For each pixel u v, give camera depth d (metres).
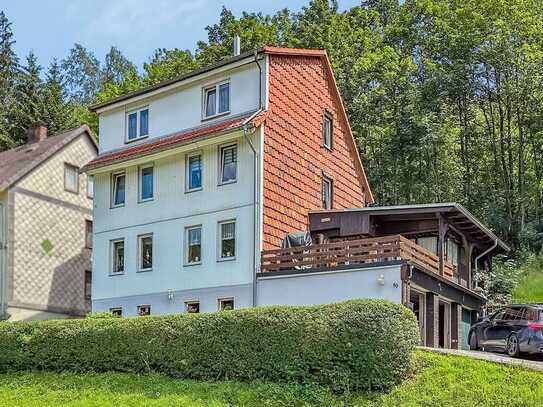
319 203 31.22
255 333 17.05
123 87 55.84
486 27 45.25
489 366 16.83
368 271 24.22
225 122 28.95
